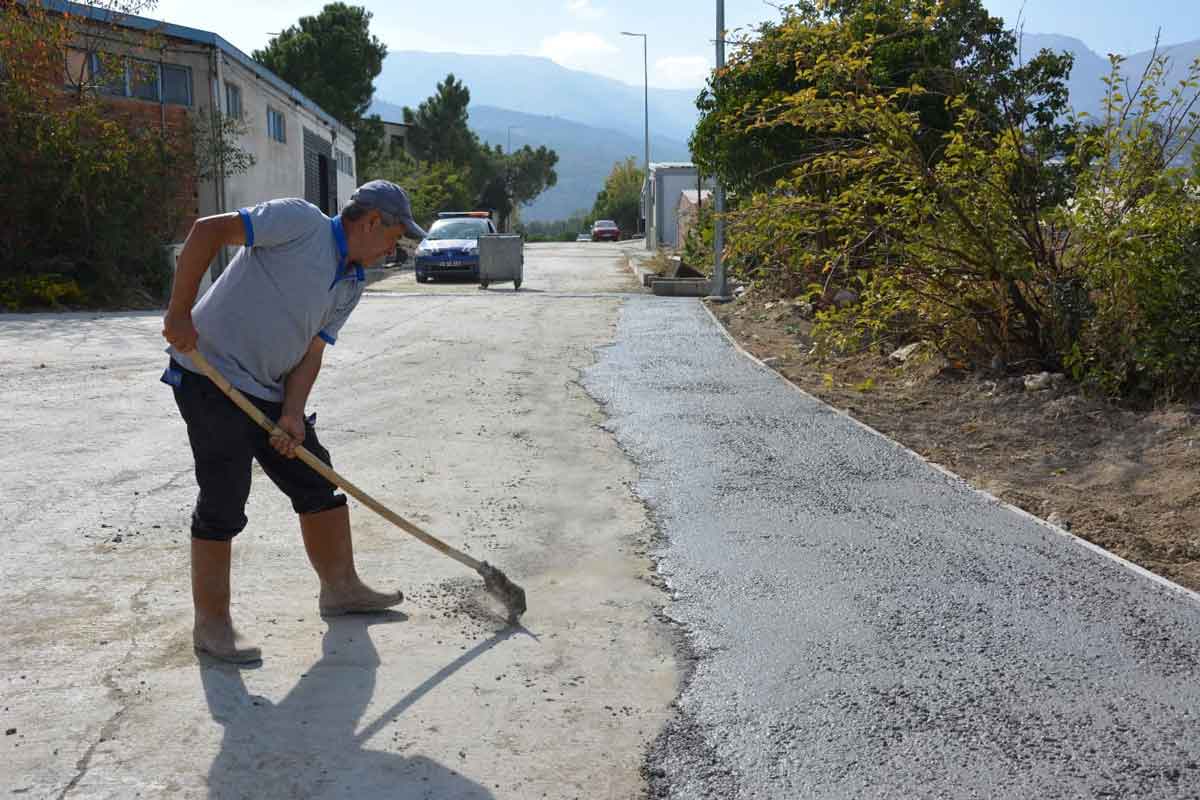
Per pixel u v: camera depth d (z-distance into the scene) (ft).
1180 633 13.94
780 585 15.51
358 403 28.91
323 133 116.06
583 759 10.45
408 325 49.03
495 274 75.87
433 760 10.28
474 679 12.08
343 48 162.20
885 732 11.15
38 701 11.05
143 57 70.49
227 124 72.59
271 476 13.25
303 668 12.16
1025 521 18.92
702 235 76.33
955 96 31.63
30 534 16.60
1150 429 24.59
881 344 37.78
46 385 30.37
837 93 32.14
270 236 11.76
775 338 45.78
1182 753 10.83
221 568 12.30
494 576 13.64
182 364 12.05
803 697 11.92
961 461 23.73
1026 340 31.86
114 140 61.72
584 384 32.96
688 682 12.25
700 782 10.14
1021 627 14.05
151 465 21.15
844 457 23.56
